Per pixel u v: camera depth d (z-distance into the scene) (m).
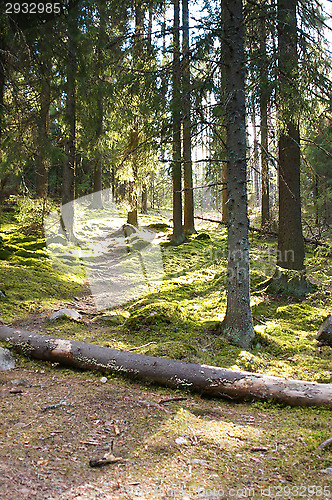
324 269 7.00
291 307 7.19
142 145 6.33
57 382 3.83
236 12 5.45
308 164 8.60
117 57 7.25
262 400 3.62
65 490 2.03
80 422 2.93
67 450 2.49
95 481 2.14
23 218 10.73
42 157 8.36
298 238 8.07
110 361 4.12
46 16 7.41
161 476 2.23
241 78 5.41
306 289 7.95
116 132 10.90
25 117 8.24
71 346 4.34
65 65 8.06
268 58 5.95
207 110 5.83
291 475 2.30
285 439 2.81
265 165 7.48
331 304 7.38
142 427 2.90
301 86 6.18
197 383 3.78
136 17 8.12
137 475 2.23
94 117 9.49
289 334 6.00
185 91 5.81
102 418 3.03
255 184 21.52
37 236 10.87
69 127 10.81
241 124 5.41
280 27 6.32
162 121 5.95
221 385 3.71
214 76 6.04
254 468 2.38
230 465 2.41
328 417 3.26
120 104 7.62
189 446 2.64
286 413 3.40
